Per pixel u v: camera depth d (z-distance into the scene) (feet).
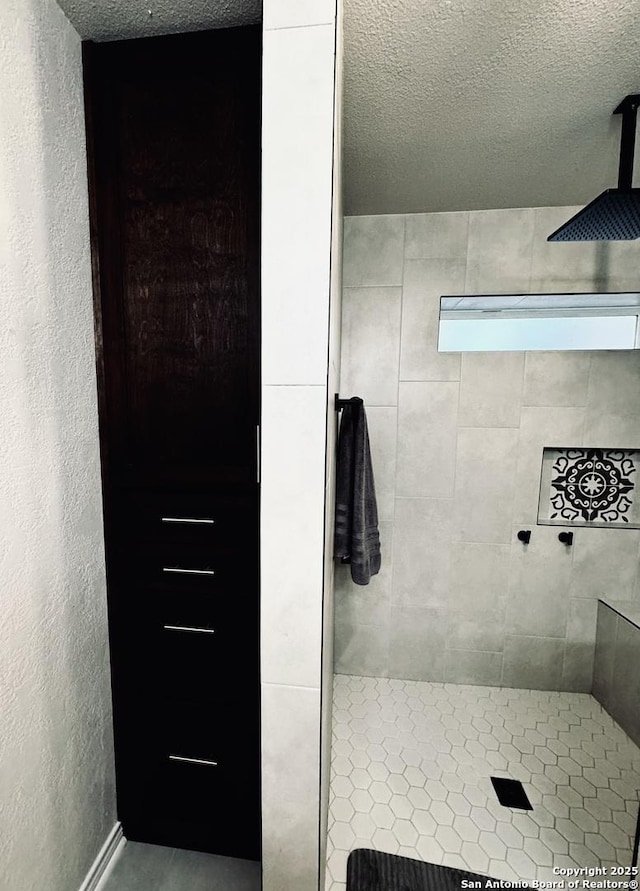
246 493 3.75
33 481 3.10
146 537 3.93
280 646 2.79
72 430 3.49
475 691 6.91
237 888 3.90
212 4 3.12
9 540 2.90
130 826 4.29
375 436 6.90
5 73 2.76
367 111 4.31
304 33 2.34
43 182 3.10
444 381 6.70
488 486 6.76
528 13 3.19
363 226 6.65
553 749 5.68
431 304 6.64
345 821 4.63
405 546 6.99
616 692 6.19
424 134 4.66
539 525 6.72
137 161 3.54
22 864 3.07
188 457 3.78
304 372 2.56
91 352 3.69
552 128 4.56
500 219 6.41
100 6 3.15
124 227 3.61
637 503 6.68
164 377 3.73
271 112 2.41
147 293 3.66
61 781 3.46
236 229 3.50
